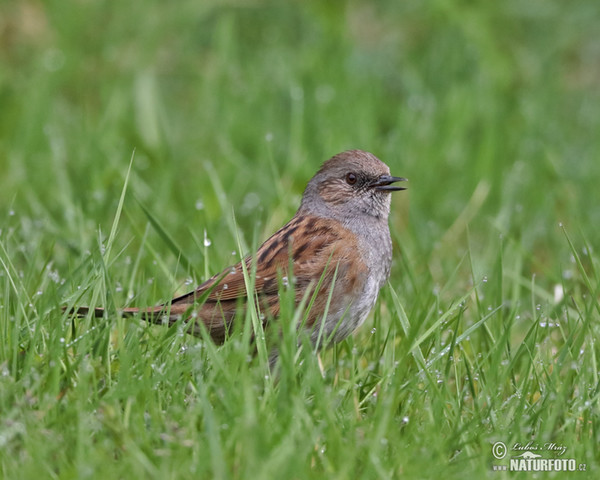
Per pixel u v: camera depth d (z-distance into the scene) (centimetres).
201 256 1112
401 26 1955
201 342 882
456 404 799
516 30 1938
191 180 1470
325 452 720
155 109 1614
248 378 751
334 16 1895
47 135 1538
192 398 783
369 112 1666
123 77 1800
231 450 693
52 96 1705
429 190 1491
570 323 1000
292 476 661
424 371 816
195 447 704
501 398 846
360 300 970
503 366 877
